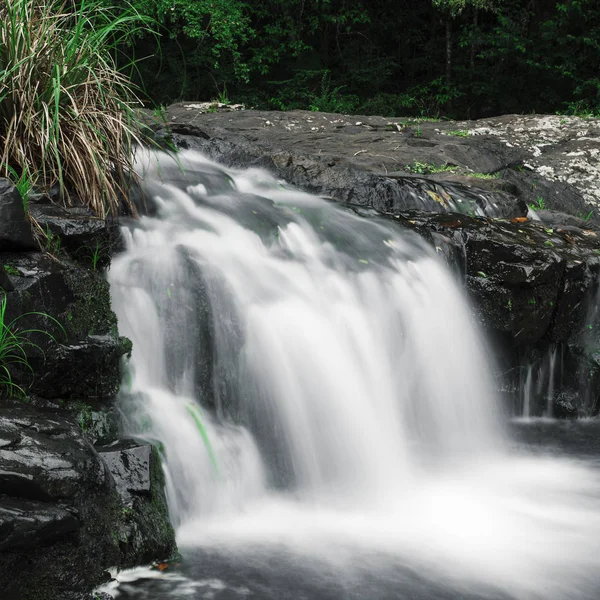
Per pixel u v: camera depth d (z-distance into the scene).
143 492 4.16
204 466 4.87
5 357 4.24
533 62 22.50
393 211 7.92
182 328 5.30
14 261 4.48
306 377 5.66
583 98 22.55
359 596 4.01
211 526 4.73
